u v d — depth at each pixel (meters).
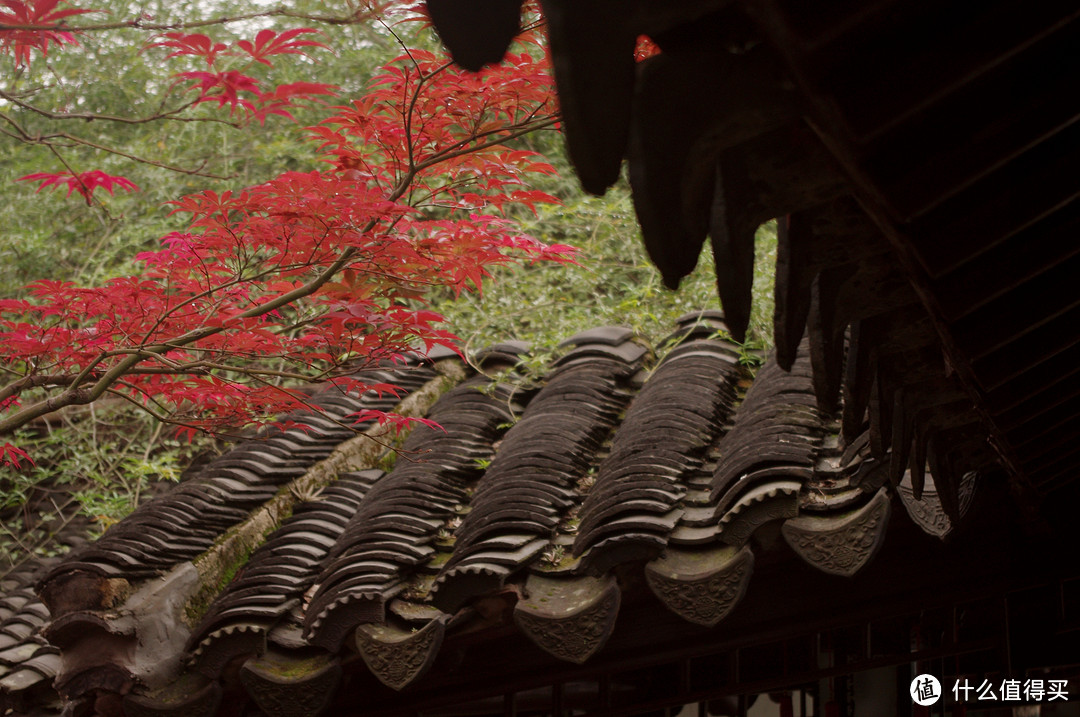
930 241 1.07
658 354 4.81
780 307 1.19
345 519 4.02
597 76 0.74
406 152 3.06
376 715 3.70
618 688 4.58
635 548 2.91
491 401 4.61
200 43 2.43
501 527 3.24
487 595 3.09
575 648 2.91
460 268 3.06
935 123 0.91
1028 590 3.29
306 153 7.50
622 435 3.72
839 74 0.79
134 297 3.16
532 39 2.81
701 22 0.85
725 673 4.70
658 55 0.86
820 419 3.22
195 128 7.33
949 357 1.49
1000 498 3.18
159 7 7.55
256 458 4.31
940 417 1.96
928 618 4.07
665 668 4.64
